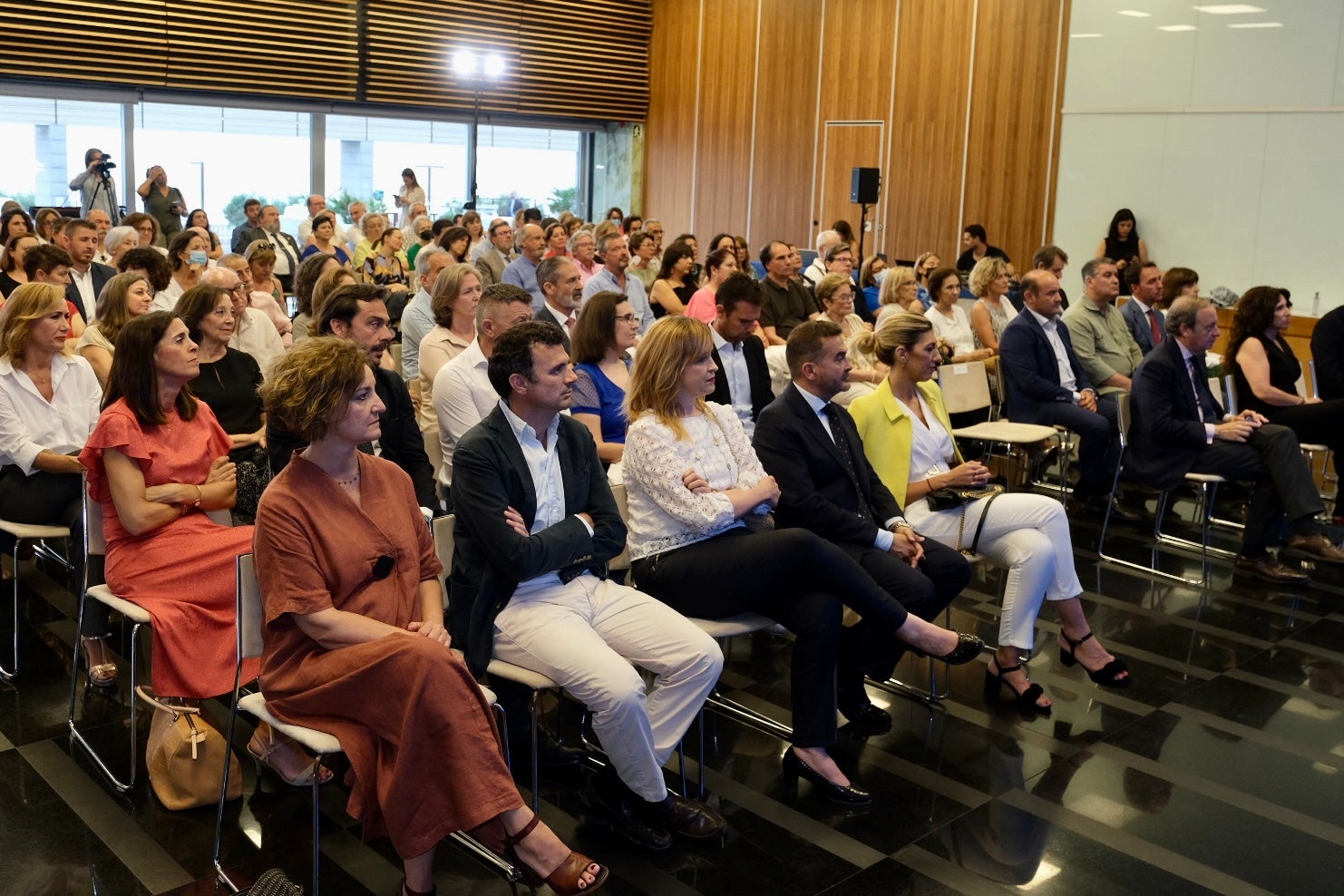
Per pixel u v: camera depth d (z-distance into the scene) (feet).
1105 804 9.95
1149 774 10.53
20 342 11.85
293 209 38.81
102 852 8.73
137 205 35.58
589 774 9.89
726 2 42.75
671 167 45.19
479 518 8.84
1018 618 11.85
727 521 9.93
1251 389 18.20
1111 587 15.75
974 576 15.99
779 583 9.66
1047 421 19.21
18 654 12.14
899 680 12.42
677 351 10.24
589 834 9.21
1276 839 9.48
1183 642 13.84
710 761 10.53
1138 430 16.92
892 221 39.04
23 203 33.71
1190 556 17.15
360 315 11.62
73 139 34.27
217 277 16.71
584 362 12.98
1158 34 31.76
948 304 22.72
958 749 10.92
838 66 39.93
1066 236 34.50
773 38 41.52
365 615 8.21
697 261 41.14
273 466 10.23
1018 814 9.73
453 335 14.78
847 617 11.13
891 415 12.20
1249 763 10.83
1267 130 30.01
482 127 42.39
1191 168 31.53
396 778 7.50
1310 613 14.94
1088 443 18.95
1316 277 29.53
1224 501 20.21
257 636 8.23
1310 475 16.11
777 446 11.12
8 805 9.35
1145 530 18.43
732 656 12.99
